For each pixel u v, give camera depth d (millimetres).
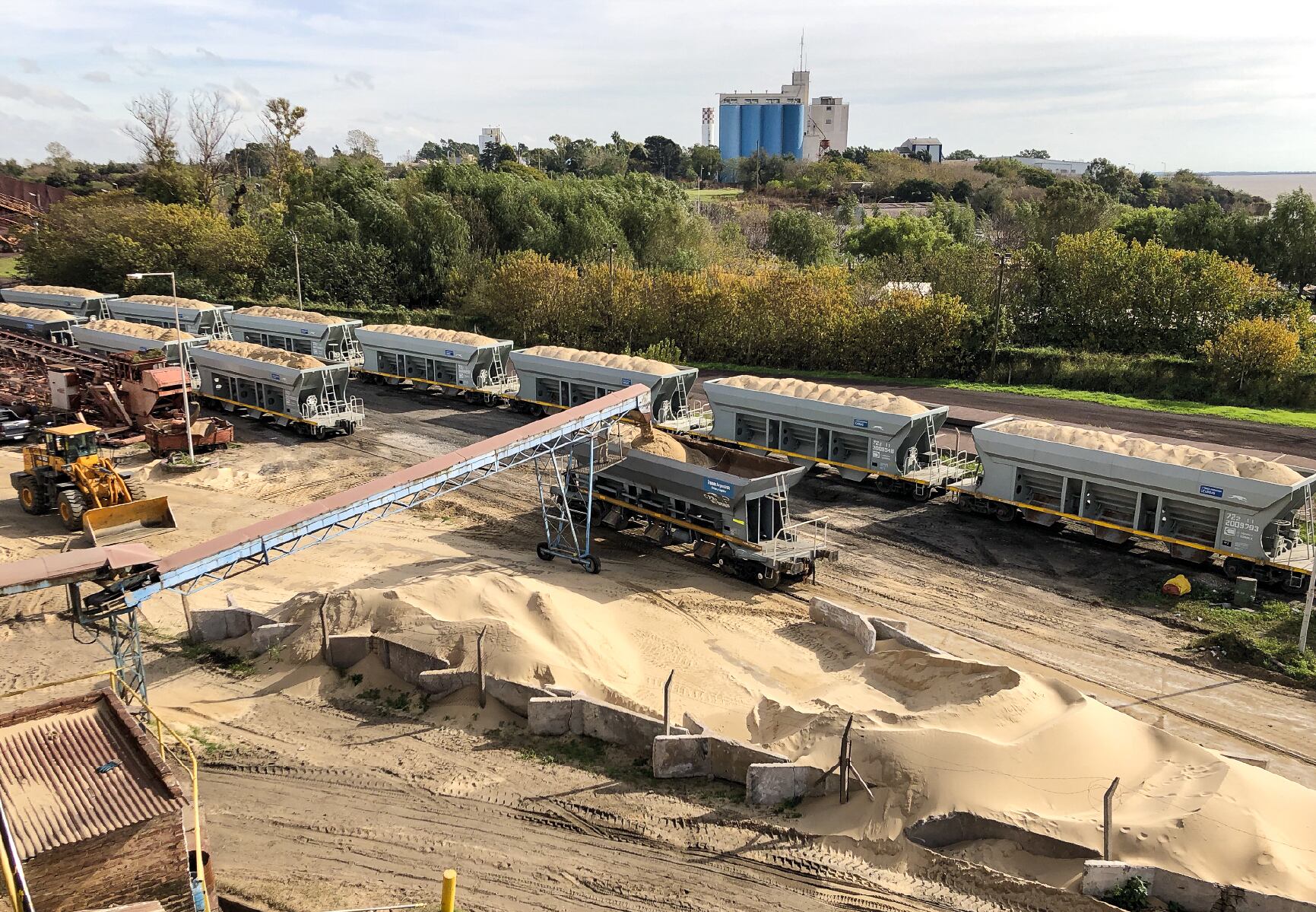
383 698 19078
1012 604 23688
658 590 24438
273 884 13523
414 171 92375
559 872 13820
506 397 45281
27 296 63969
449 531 28969
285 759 16922
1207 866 12508
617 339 57562
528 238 77250
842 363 52938
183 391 36125
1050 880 13039
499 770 16500
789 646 21375
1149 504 26016
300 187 87688
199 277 78188
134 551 16531
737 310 55375
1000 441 28844
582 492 28750
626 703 18078
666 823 14922
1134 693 19156
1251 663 20453
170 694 19344
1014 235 76500
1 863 10281
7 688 19609
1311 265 63469
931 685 18141
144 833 11328
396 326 50719
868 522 29906
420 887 13469
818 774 15172
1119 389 46750
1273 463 24328
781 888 13375
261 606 23188
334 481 34219
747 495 24234
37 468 30281
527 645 19047
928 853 13641
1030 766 14617
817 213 110375
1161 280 50062
